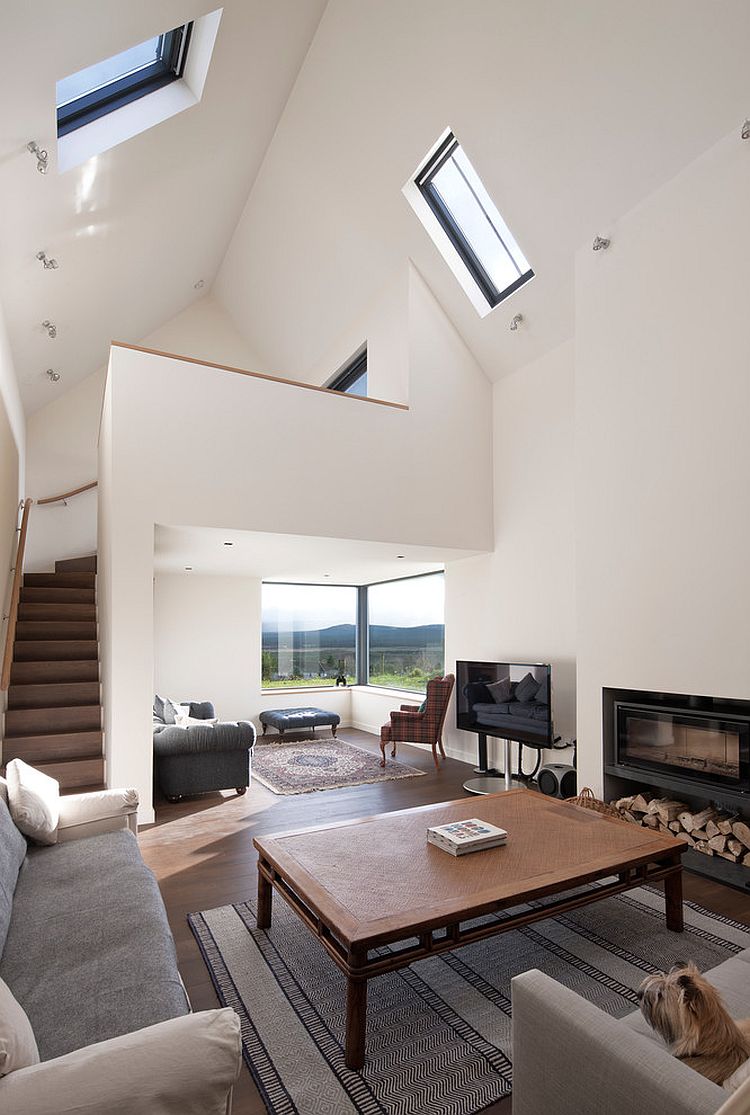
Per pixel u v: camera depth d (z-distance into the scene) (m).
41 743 4.90
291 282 7.59
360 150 5.60
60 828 2.93
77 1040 1.48
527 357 6.05
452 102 4.72
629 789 4.32
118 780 4.50
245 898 3.26
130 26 3.32
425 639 8.21
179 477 4.88
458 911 2.20
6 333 5.28
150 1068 1.14
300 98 5.59
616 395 4.32
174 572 8.15
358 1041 2.03
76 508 8.09
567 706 5.52
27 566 7.81
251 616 8.70
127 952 1.88
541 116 4.36
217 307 9.09
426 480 6.02
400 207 5.76
